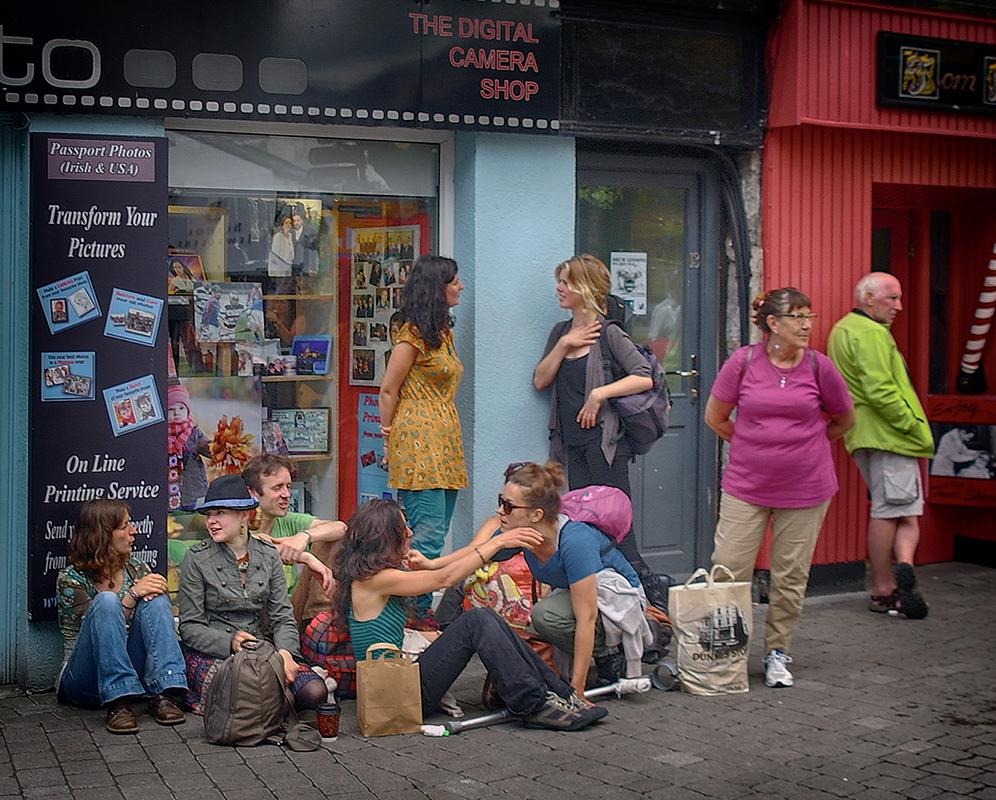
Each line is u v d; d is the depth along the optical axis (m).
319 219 6.51
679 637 5.71
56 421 5.54
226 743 4.87
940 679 5.96
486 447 6.66
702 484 7.58
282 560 5.54
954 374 8.73
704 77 7.13
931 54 7.53
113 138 5.60
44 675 5.61
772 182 7.36
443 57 6.31
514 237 6.68
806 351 5.84
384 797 4.35
